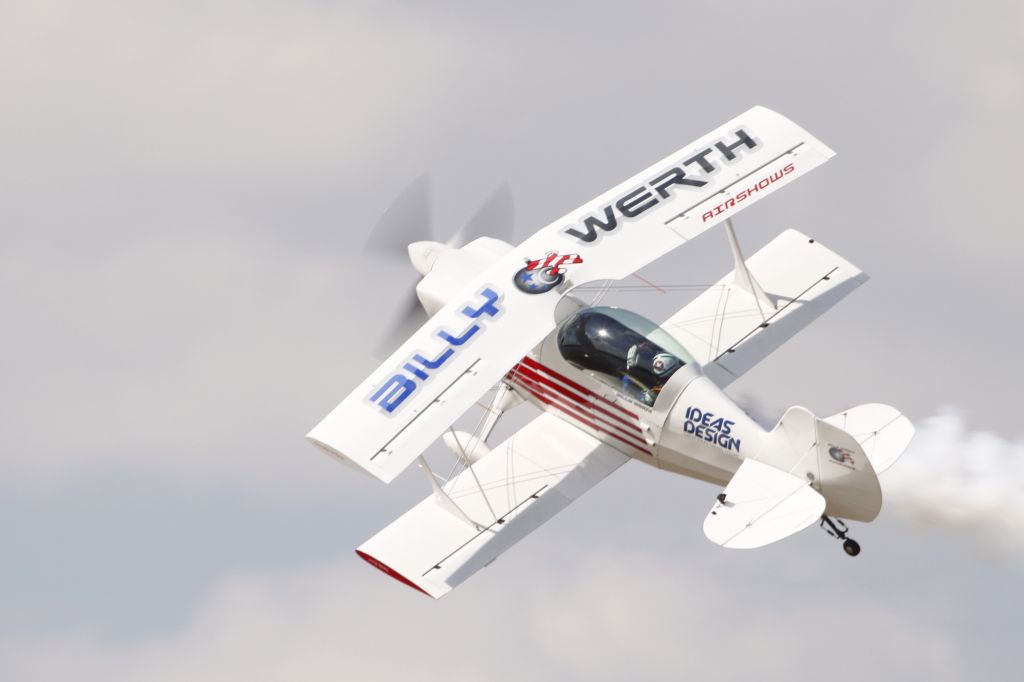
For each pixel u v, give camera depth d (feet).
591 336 232.32
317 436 210.59
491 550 224.53
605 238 237.86
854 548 212.23
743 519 206.80
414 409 213.66
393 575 222.48
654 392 226.99
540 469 235.81
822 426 207.00
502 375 217.56
